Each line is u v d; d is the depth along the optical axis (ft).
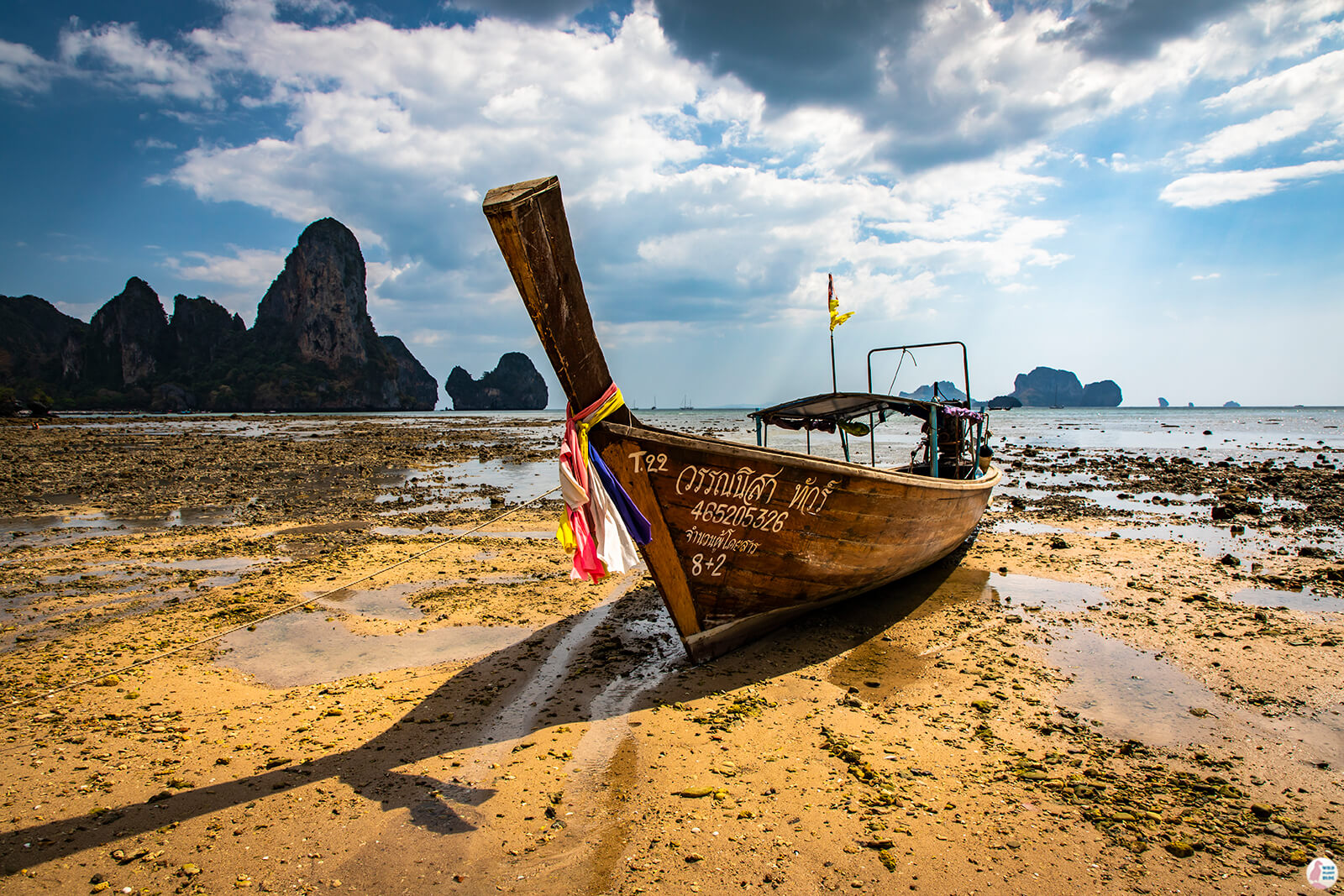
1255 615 25.18
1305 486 59.67
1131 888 11.66
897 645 23.41
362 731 17.63
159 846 12.92
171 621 26.40
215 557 37.06
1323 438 131.13
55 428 166.61
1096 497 57.26
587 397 18.30
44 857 12.57
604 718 18.24
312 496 59.36
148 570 34.12
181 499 57.47
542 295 16.72
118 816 13.87
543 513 50.83
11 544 40.09
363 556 36.86
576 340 17.72
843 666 21.65
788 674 21.02
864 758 15.87
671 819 13.67
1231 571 31.76
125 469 77.10
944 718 17.93
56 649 23.45
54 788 14.90
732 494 20.08
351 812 13.99
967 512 31.96
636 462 18.95
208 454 96.63
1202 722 17.52
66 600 29.22
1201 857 12.39
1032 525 45.34
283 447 112.06
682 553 20.44
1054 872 12.05
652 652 23.12
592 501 18.35
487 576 33.06
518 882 11.98
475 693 19.99
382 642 24.26
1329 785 14.64
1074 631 24.35
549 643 24.07
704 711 18.49
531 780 15.17
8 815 13.85
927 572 33.09
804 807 14.02
